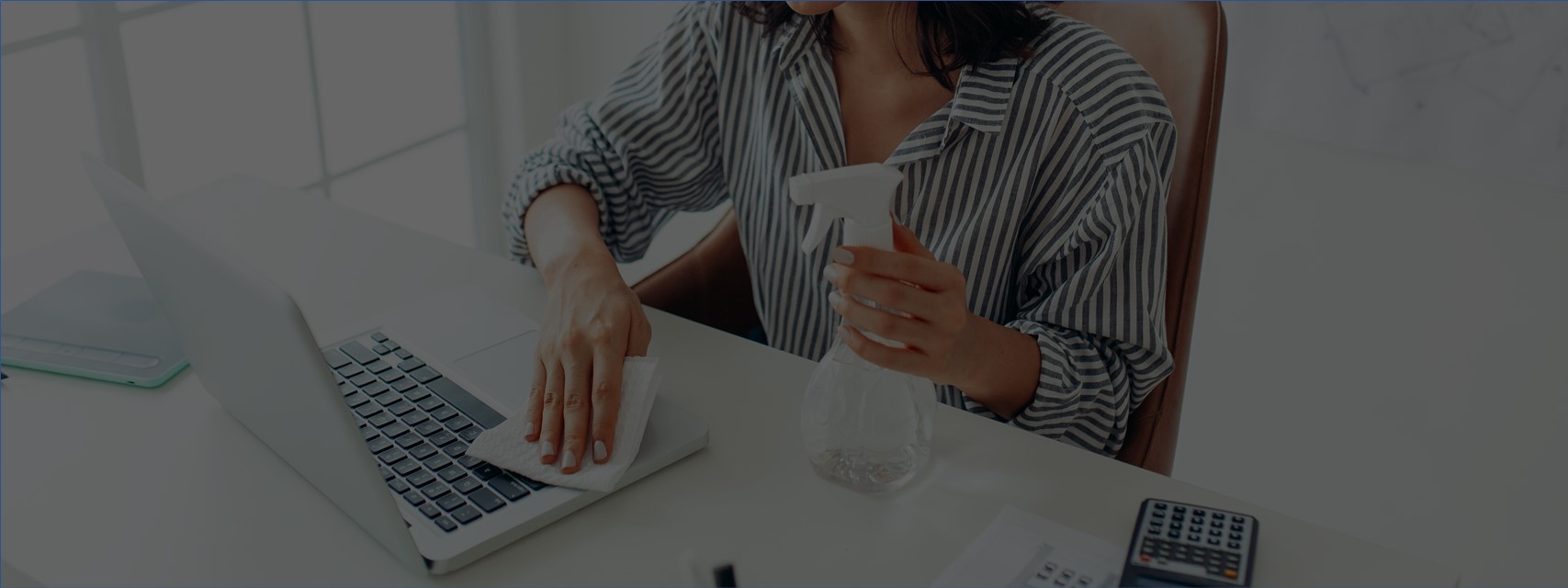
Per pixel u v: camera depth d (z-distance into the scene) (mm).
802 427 750
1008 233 940
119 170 1572
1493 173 1277
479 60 1995
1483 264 1352
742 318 1254
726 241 1216
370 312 956
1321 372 1537
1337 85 1343
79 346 894
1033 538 686
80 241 1078
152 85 1580
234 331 659
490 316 926
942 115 929
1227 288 1572
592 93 2039
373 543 695
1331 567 668
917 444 745
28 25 1422
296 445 713
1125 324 879
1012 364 825
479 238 2174
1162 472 1010
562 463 728
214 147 1685
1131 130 892
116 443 792
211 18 1623
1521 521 1452
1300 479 1617
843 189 639
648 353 904
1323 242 1459
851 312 688
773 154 1024
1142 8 1008
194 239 635
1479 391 1422
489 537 677
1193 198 964
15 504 728
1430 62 1271
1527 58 1206
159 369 868
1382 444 1526
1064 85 915
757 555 681
